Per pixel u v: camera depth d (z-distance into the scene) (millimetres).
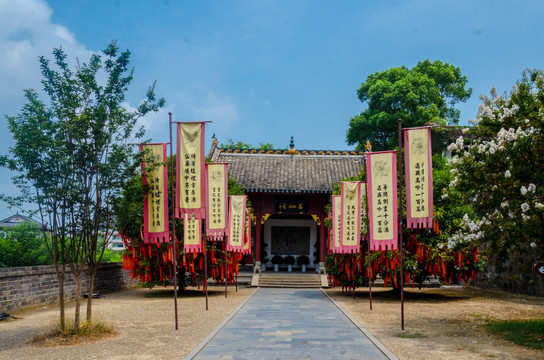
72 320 14102
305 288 31922
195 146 15023
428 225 14211
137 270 24188
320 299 23625
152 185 14617
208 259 25031
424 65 47906
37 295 20562
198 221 20203
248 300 23016
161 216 14594
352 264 24422
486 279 30047
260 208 37312
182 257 24000
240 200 26344
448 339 12453
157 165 14094
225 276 24922
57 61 13148
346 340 12219
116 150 13078
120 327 14578
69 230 12945
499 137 12914
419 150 14547
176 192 14930
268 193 36938
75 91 13242
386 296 25188
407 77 44219
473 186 13812
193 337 12719
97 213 13148
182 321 15805
